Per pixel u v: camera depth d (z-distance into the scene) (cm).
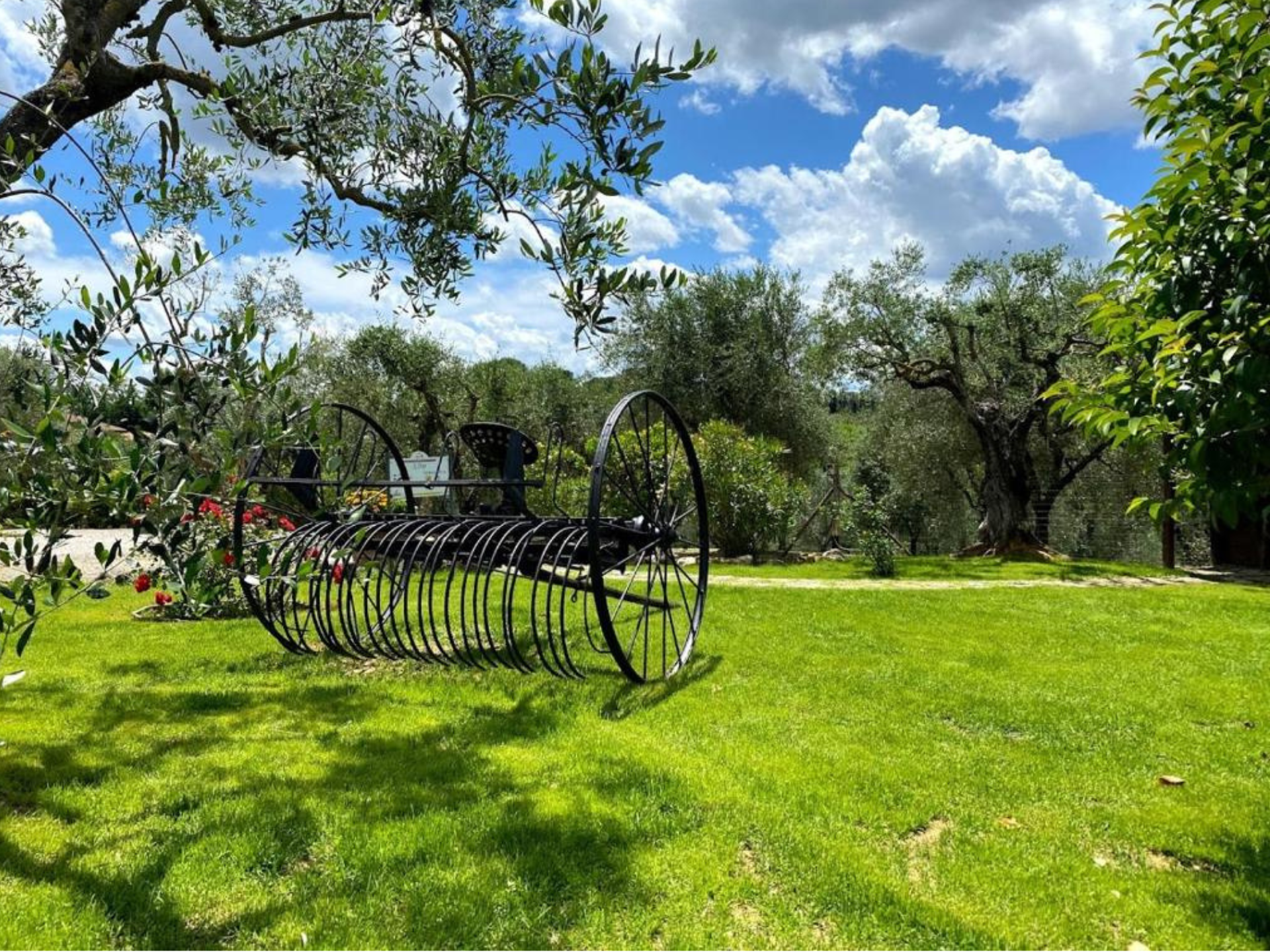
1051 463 1911
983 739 427
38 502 238
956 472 2106
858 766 376
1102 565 1489
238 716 450
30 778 352
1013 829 317
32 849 286
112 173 430
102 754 385
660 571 655
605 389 2559
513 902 253
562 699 486
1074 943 241
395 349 2117
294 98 378
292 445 278
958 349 1731
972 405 1689
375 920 243
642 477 1361
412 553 524
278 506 354
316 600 566
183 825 306
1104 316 307
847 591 1010
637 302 2192
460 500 1060
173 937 235
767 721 446
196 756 382
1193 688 540
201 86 415
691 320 2228
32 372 250
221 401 257
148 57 429
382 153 403
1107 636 733
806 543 2000
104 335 240
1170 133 289
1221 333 259
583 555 550
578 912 248
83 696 487
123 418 244
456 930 238
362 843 290
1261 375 235
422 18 362
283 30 394
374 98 396
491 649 533
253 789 342
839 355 1812
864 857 288
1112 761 396
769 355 2150
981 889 269
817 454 2169
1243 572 1389
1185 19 271
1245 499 258
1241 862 295
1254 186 248
